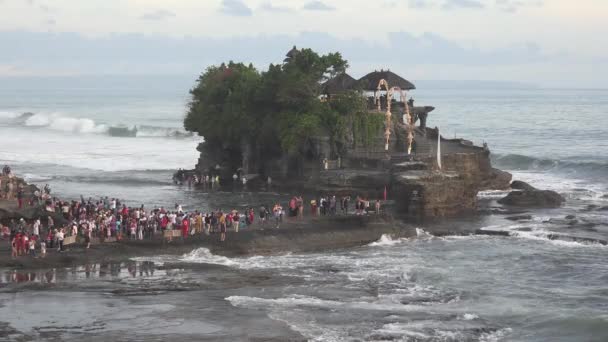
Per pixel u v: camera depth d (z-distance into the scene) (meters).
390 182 98.19
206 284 61.38
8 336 47.94
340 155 108.50
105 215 73.00
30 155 158.25
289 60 120.25
